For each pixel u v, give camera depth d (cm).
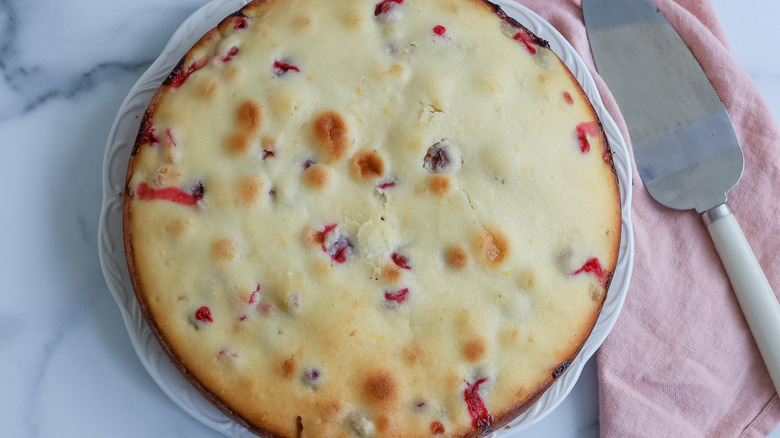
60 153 39
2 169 39
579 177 35
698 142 42
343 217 33
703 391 40
